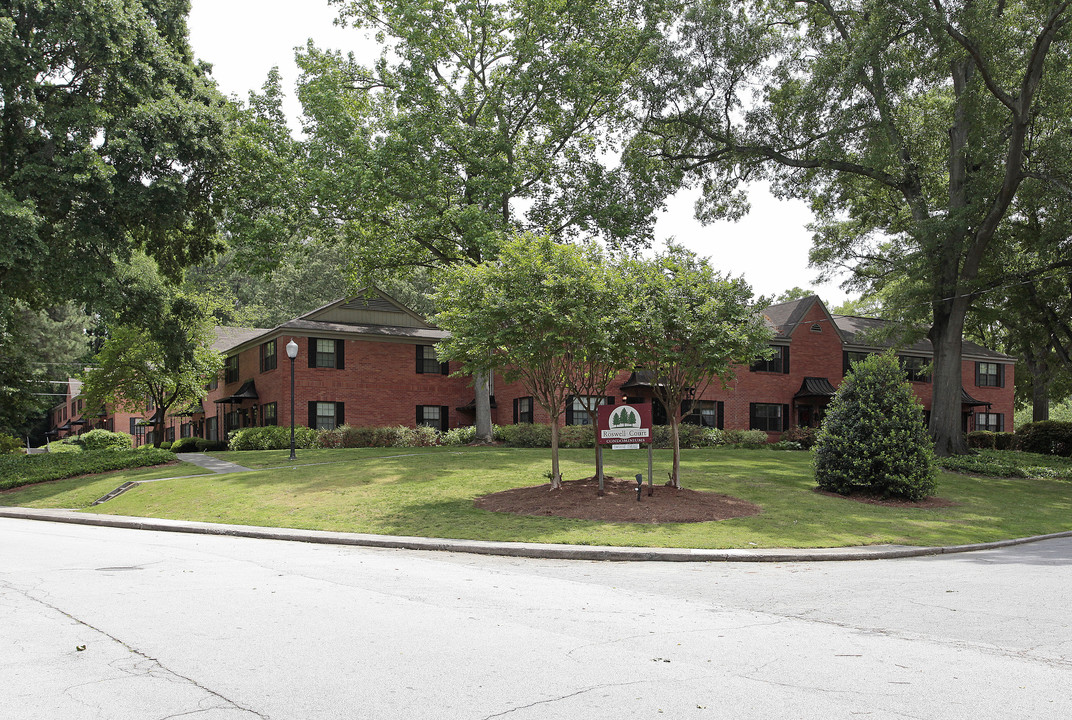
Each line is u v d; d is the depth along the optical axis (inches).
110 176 935.0
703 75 1066.1
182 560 416.8
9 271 964.6
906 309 1114.1
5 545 485.7
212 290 2124.8
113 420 2442.2
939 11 928.9
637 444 637.3
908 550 506.3
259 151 1065.5
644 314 605.9
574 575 391.9
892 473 731.4
